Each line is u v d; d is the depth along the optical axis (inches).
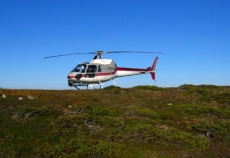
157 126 603.5
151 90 1056.8
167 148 507.2
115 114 657.6
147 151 483.8
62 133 524.4
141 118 651.5
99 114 646.5
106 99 830.5
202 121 652.1
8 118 583.2
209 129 599.2
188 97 925.8
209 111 738.2
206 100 894.4
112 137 519.2
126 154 459.2
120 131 542.6
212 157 485.7
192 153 492.4
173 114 710.5
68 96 831.7
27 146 474.9
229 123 634.8
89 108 677.9
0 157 436.5
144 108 735.7
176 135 542.0
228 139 572.7
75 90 956.0
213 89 1096.8
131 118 642.2
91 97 840.9
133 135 534.9
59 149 446.3
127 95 908.0
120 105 764.6
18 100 734.5
